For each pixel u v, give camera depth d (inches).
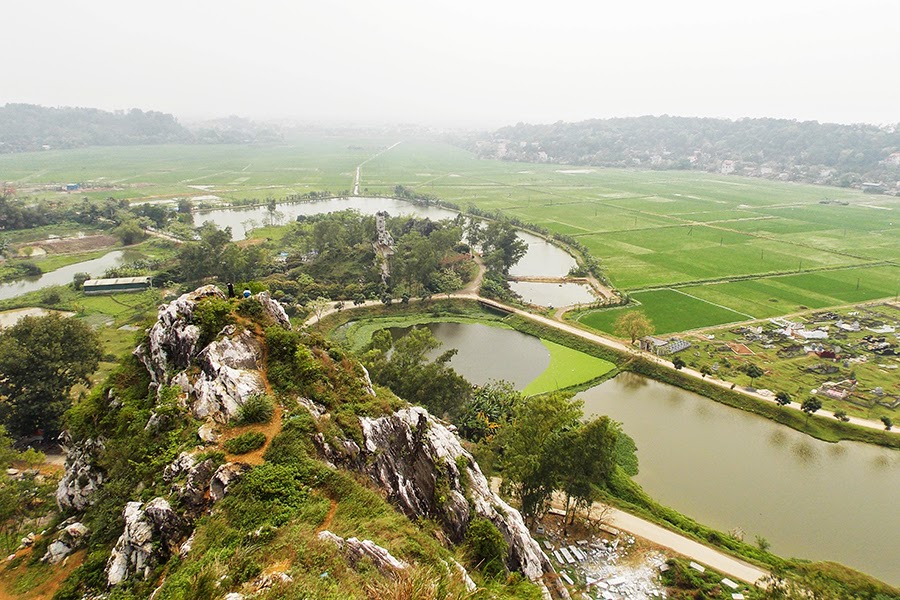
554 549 2440.9
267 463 1617.9
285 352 2075.5
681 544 2490.2
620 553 2436.0
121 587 1411.2
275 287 5851.4
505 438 2881.4
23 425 3191.4
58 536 1787.6
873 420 3587.6
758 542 2490.2
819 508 2837.1
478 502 1936.5
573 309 5674.2
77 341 3476.9
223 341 2006.6
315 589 1182.3
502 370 4426.7
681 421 3671.3
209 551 1337.4
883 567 2458.2
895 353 4571.9
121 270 6584.6
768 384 4030.5
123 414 1963.6
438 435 2092.8
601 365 4507.9
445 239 6860.2
